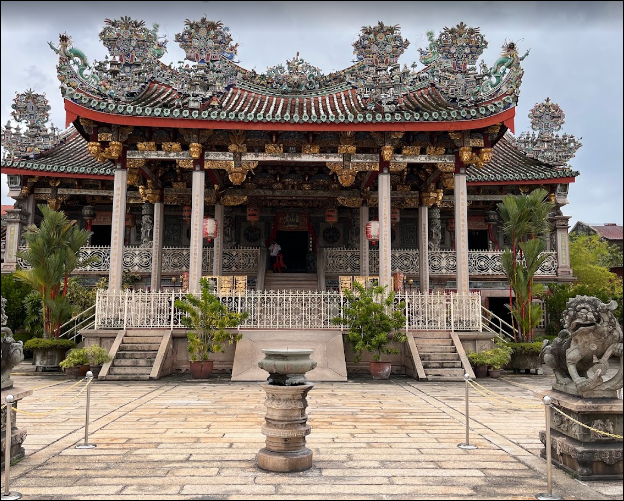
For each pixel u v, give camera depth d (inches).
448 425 407.2
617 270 1902.1
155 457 312.7
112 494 248.2
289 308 752.3
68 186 1136.8
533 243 802.8
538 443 351.3
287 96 942.4
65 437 362.9
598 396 281.7
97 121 745.6
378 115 751.7
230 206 1187.3
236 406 482.6
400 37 771.4
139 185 985.5
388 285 769.6
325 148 829.2
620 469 271.4
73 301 892.0
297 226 1198.3
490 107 747.4
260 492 251.3
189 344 713.6
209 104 767.7
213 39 764.6
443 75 772.6
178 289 1054.4
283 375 302.8
